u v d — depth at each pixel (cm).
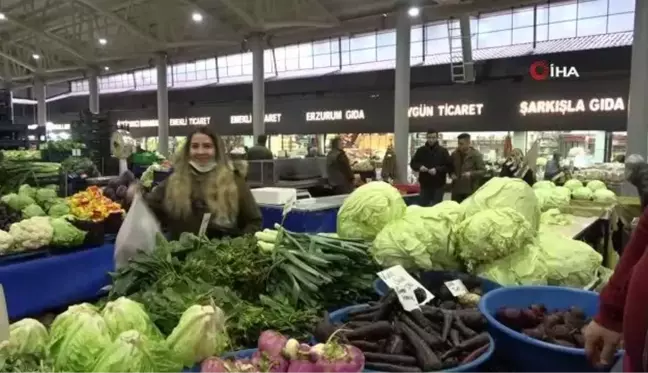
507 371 143
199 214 300
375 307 161
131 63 2003
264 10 1274
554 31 1155
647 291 114
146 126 2150
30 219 346
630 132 804
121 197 465
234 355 130
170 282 175
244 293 192
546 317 156
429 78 1270
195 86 1955
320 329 144
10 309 299
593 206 515
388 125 1387
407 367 132
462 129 1225
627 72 981
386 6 1172
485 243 194
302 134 1602
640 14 783
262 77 1440
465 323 152
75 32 1648
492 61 1158
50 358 119
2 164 551
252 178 838
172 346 125
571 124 1059
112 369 107
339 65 1557
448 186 905
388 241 202
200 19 1338
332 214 447
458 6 1055
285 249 201
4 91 728
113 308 130
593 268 206
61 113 2655
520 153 683
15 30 1856
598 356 133
